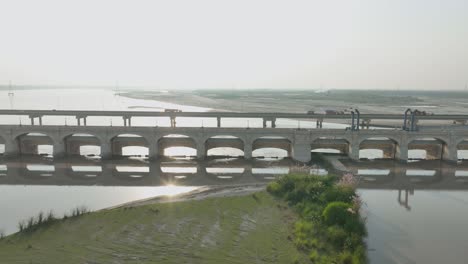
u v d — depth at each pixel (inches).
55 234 1509.6
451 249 1537.9
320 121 4269.2
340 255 1339.8
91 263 1267.2
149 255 1334.9
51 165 3302.2
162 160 3501.5
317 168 3139.8
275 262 1300.4
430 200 2342.5
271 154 3843.5
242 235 1539.1
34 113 4279.0
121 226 1600.6
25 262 1269.7
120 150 3745.1
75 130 3472.0
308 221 1664.6
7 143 3523.6
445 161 3503.9
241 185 2576.3
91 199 2343.8
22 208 2137.1
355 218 1660.9
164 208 1852.9
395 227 1798.7
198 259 1311.5
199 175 3021.7
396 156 3518.7
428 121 6013.8
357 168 3255.4
